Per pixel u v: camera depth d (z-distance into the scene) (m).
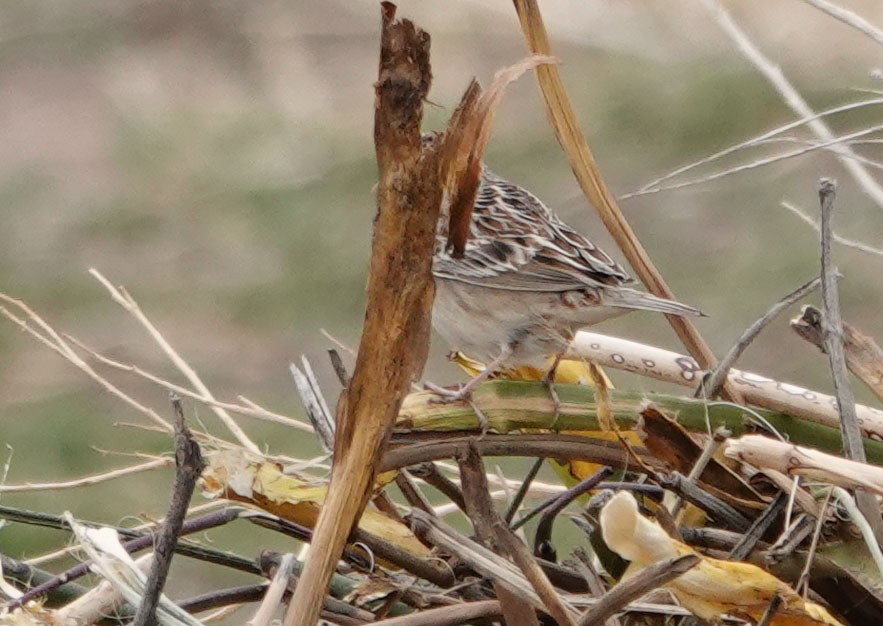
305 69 21.08
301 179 18.81
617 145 17.80
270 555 5.44
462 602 5.45
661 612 5.31
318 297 16.84
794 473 5.11
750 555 5.43
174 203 18.66
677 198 16.66
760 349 14.47
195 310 16.88
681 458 5.65
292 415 14.44
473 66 19.84
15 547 12.23
